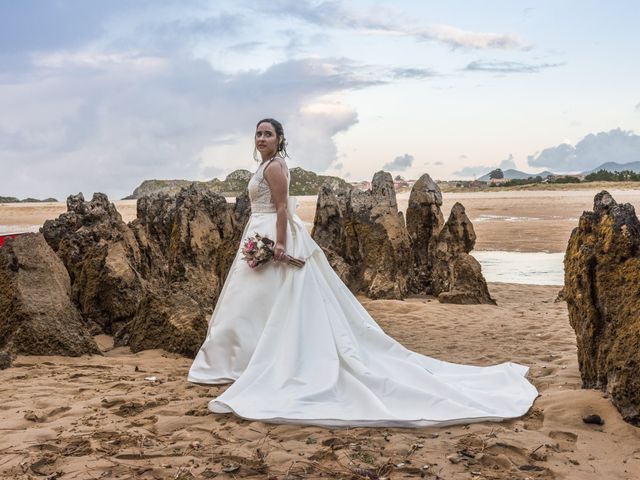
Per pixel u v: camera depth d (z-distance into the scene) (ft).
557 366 21.85
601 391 16.63
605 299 16.84
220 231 40.88
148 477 11.91
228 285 18.56
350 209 45.21
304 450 13.24
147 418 15.40
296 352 16.60
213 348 18.34
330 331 17.15
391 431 14.55
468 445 13.73
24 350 22.58
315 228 49.88
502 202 163.02
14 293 23.15
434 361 19.66
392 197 45.47
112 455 12.98
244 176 274.77
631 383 14.85
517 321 32.76
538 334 29.07
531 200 170.30
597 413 15.44
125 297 28.60
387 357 17.94
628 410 14.89
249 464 12.53
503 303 41.09
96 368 21.21
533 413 15.98
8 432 14.35
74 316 24.03
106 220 37.29
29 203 288.71
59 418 15.42
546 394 17.58
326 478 11.91
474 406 16.01
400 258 43.88
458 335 29.25
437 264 46.37
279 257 17.80
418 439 14.06
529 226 96.78
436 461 12.79
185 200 40.40
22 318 22.85
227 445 13.51
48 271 24.43
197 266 38.78
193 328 24.12
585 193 203.51
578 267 17.81
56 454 13.00
